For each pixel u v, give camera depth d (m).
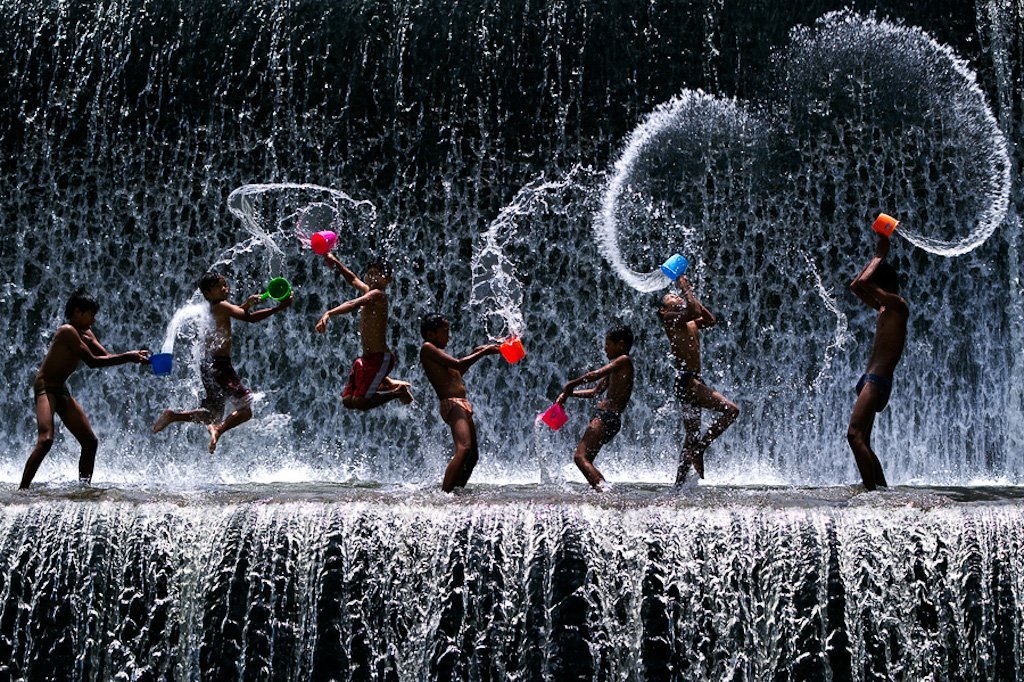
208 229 18.12
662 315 13.57
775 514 10.38
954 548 10.17
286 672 10.30
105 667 10.38
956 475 16.66
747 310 17.50
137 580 10.48
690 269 17.61
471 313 17.72
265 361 17.69
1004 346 17.06
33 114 18.44
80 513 10.70
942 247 17.38
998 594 10.07
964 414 17.00
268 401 17.53
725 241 17.66
